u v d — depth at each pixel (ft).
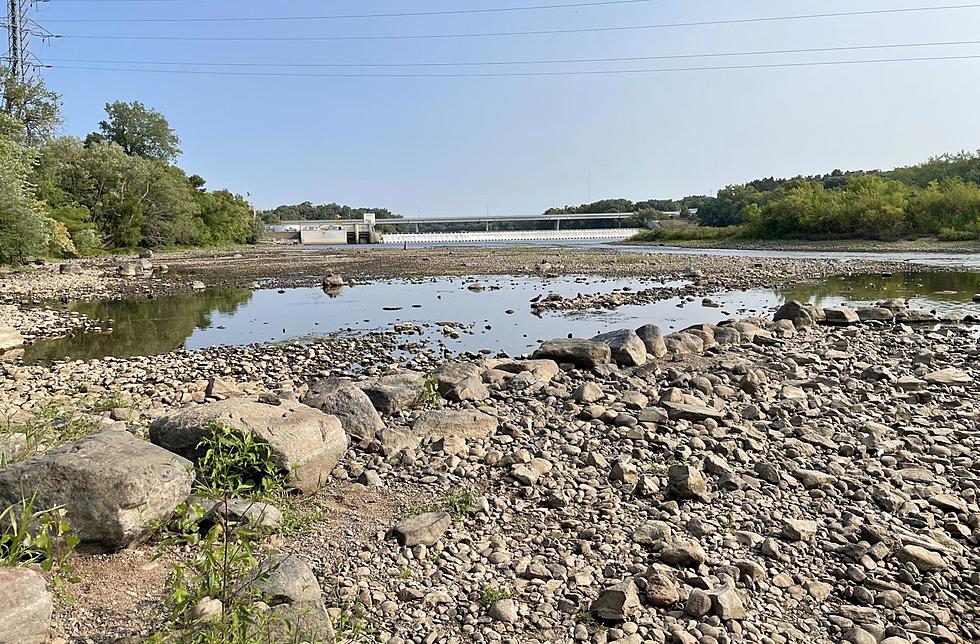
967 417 35.76
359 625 16.70
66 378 49.52
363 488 26.45
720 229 337.31
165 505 19.77
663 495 26.22
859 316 75.87
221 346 65.87
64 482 18.48
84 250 216.54
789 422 35.47
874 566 21.02
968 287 111.86
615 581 19.86
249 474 23.99
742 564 20.57
